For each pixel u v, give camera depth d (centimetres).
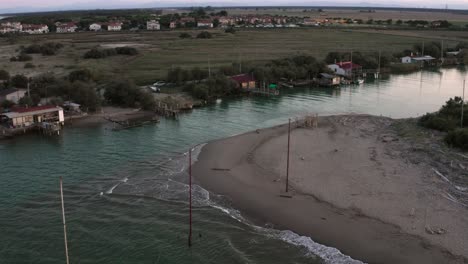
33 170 6944
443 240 4756
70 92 10869
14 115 9162
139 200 5872
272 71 14150
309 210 5541
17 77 12206
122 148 8056
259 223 5288
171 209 5628
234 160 7344
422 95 12912
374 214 5372
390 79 15588
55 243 4806
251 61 16588
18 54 19450
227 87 12700
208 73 13650
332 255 4597
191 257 4606
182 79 13275
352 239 4859
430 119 8806
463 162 6825
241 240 4916
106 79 13900
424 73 16775
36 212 5509
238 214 5500
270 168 6950
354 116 10238
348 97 12688
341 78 14762
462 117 8669
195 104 11506
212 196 5991
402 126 8962
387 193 5922
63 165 7181
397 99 12425
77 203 5772
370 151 7594
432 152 7269
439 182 6203
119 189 6212
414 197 5778
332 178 6481
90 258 4550
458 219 5188
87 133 9031
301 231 5072
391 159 7162
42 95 11300
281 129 9206
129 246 4778
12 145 8269
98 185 6353
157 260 4541
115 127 9425
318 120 9856
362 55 17262
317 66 15088
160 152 7838
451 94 13012
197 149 7994
